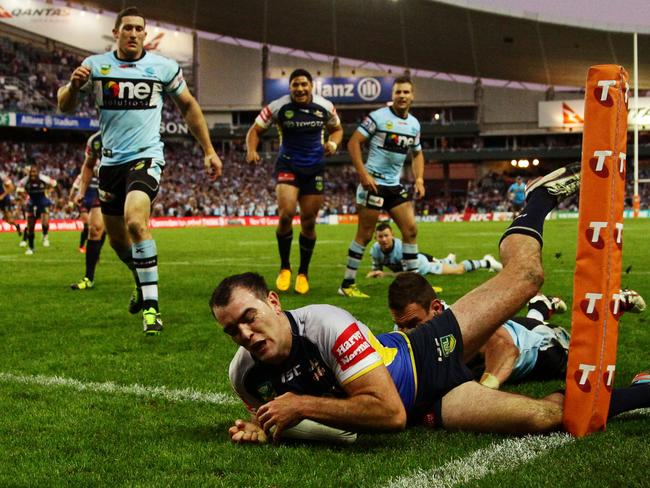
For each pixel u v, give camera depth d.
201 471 2.57
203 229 34.91
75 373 4.25
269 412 2.69
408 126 8.08
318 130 8.16
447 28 56.38
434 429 3.02
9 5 51.06
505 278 3.08
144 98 5.87
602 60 58.31
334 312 2.75
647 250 14.22
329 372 2.75
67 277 10.47
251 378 2.92
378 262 10.04
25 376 4.17
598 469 2.43
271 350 2.69
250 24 56.28
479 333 3.04
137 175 5.75
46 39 52.53
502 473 2.43
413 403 2.91
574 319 2.81
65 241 22.50
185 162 56.00
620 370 4.11
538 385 3.83
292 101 8.05
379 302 7.29
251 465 2.62
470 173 64.25
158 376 4.15
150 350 4.95
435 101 60.97
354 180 59.50
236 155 58.81
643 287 8.17
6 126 47.38
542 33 56.34
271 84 57.66
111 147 5.91
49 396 3.68
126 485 2.43
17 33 51.62
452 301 7.43
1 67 49.47
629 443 2.69
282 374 2.81
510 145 61.88
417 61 60.16
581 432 2.79
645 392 3.05
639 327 5.50
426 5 53.91
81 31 52.06
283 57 59.53
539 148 58.56
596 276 2.76
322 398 2.70
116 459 2.71
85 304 7.41
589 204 2.77
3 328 5.93
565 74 60.34
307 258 8.30
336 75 60.25
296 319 2.77
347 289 7.95
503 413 2.83
